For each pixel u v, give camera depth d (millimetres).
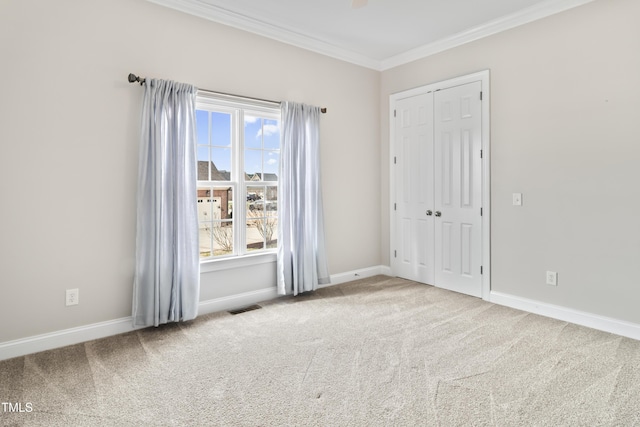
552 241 3150
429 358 2395
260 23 3455
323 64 4090
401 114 4457
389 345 2600
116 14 2742
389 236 4691
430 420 1751
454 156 3873
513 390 2004
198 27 3158
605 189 2836
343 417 1778
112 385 2066
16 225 2408
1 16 2311
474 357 2404
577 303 3012
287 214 3641
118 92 2770
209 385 2070
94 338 2715
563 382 2082
